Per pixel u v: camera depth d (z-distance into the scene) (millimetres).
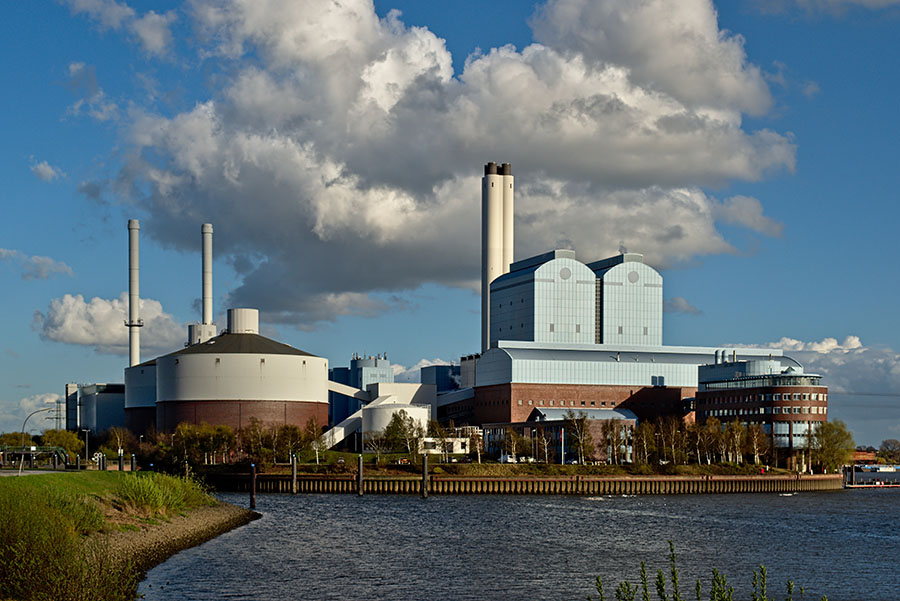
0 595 67625
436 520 175750
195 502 160375
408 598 97375
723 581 48312
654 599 96000
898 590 107375
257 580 104188
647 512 197000
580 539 148000
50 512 84312
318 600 95375
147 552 114562
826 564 125500
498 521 174750
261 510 194000
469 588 103250
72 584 69062
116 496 137375
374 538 145625
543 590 102688
